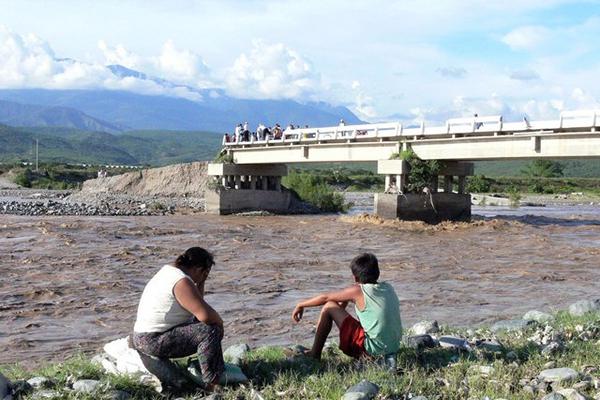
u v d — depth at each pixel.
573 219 52.22
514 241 34.62
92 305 16.98
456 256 28.36
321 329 9.31
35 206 54.38
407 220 43.19
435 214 44.12
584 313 14.05
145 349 7.95
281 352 9.95
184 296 7.84
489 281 21.61
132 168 160.00
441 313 16.11
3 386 7.38
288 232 38.69
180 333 7.89
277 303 17.44
